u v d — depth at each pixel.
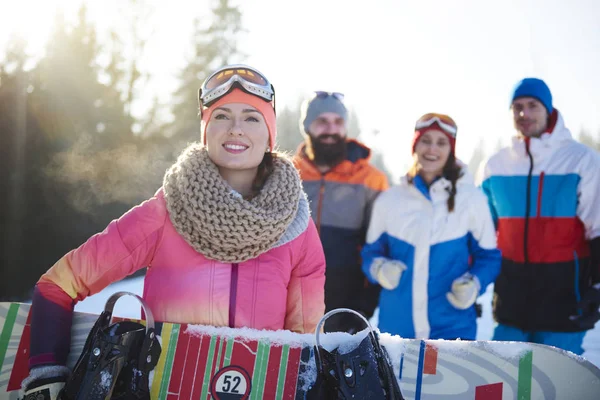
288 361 1.64
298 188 1.79
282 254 1.74
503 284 3.54
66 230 11.05
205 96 1.78
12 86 11.55
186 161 1.70
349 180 3.79
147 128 18.00
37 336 1.58
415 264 3.24
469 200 3.23
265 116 1.78
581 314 3.18
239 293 1.67
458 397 1.66
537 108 3.43
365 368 1.50
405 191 3.41
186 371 1.65
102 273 1.63
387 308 3.30
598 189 3.27
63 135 12.37
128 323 1.60
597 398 1.61
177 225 1.66
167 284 1.68
